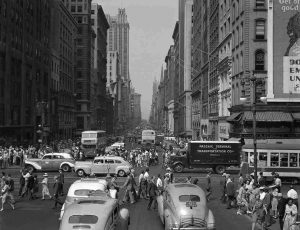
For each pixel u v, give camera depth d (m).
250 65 53.25
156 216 21.61
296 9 52.38
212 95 82.75
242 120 51.94
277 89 52.16
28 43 77.81
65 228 13.35
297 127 53.22
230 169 46.09
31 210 23.47
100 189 18.97
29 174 27.27
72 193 18.61
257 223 18.39
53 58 100.25
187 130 141.50
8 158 49.53
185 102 150.50
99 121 172.12
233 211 23.56
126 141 151.50
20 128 71.25
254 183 22.47
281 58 52.31
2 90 64.38
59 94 105.88
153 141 91.19
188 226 15.69
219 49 74.94
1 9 63.03
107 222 13.84
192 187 17.95
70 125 121.75
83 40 145.75
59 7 106.06
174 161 45.97
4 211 23.19
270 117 51.50
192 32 144.00
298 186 35.84
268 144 37.38
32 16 80.62
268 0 52.56
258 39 53.28
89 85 149.88
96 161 41.31
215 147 45.34
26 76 76.50
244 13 53.91
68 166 44.75
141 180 27.42
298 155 36.88
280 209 18.20
